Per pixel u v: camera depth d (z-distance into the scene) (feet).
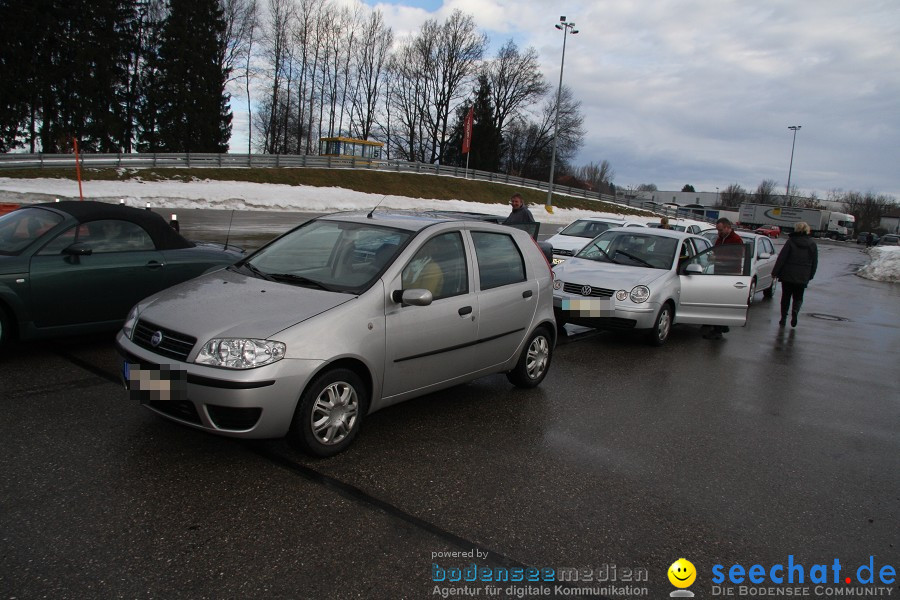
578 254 30.55
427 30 219.20
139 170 99.60
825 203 321.73
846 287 60.29
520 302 17.03
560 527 10.59
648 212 204.23
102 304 18.61
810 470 13.89
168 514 10.06
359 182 133.18
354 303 12.63
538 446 14.12
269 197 100.12
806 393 20.54
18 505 9.98
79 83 133.28
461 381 15.66
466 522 10.51
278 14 192.95
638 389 19.49
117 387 15.83
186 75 161.89
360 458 12.78
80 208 19.01
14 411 13.83
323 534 9.79
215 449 12.63
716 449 14.79
